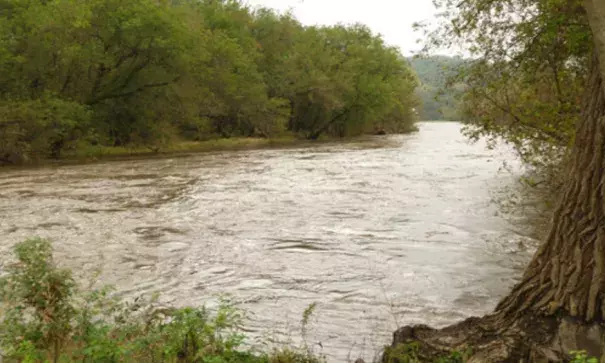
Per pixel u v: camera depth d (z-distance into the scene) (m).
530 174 17.27
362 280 9.55
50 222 14.88
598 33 4.07
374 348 6.52
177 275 9.89
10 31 35.59
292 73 58.12
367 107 64.06
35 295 4.86
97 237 13.02
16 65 35.00
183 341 4.80
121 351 4.43
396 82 68.56
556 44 9.25
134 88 41.16
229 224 14.48
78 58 36.66
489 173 25.44
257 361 5.06
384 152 40.16
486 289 9.03
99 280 9.52
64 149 36.56
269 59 61.31
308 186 21.89
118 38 38.81
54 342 4.94
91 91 39.66
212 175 25.98
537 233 12.86
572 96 10.35
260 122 55.06
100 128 40.78
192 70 43.16
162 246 12.10
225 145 49.16
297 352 5.80
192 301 8.38
